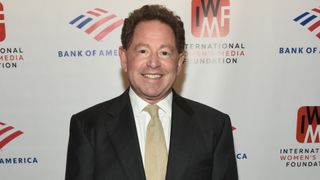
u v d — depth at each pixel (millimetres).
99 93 1434
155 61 906
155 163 928
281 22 1412
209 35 1412
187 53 1421
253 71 1438
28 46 1395
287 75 1443
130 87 1050
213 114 1053
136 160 910
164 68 927
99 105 1056
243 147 1487
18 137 1457
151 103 1005
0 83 1414
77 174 950
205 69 1437
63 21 1385
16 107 1435
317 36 1422
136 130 953
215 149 1007
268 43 1422
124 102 1004
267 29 1415
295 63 1438
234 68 1438
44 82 1422
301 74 1443
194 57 1426
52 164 1479
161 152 943
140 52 925
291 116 1472
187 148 948
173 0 1383
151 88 939
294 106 1465
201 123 1006
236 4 1397
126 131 945
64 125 1453
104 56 1412
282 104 1462
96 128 962
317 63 1438
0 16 1371
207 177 978
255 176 1509
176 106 1020
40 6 1373
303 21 1413
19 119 1445
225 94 1451
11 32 1383
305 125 1480
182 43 997
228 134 1048
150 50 913
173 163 919
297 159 1506
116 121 965
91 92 1433
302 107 1466
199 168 954
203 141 979
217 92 1449
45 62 1408
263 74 1440
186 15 1394
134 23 947
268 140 1485
